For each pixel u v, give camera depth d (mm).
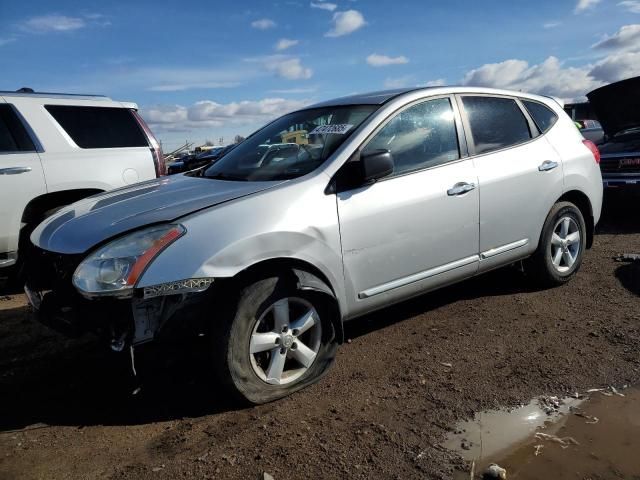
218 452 2680
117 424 2994
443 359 3596
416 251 3703
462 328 4098
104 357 3885
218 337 2898
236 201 3096
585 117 15898
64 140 5848
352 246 3369
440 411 2967
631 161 7426
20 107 5684
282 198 3158
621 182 7484
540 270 4723
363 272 3461
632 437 2686
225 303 2928
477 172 4047
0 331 4477
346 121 3764
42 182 5586
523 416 2896
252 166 3846
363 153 3338
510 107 4551
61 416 3107
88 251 2893
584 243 5020
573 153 4828
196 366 3596
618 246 6359
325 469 2516
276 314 3068
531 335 3916
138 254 2787
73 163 5805
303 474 2484
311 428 2848
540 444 2648
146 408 3150
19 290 5770
